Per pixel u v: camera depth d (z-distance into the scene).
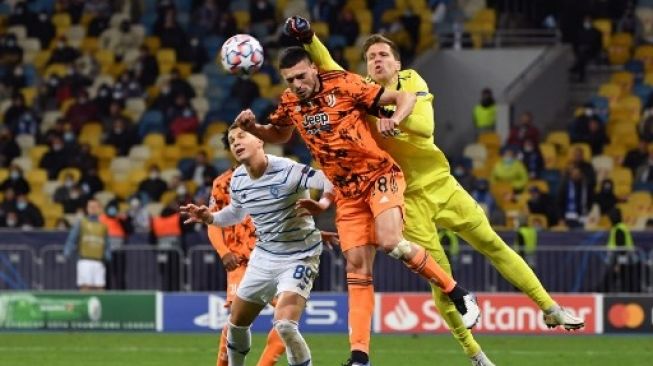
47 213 62.03
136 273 53.53
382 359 39.84
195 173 60.81
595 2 70.31
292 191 26.52
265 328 49.06
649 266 51.34
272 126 26.89
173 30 71.19
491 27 70.81
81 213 60.16
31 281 54.72
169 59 70.88
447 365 38.25
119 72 71.25
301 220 26.77
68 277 54.56
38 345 44.56
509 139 61.25
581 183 56.66
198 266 53.31
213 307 49.59
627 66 68.56
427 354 41.34
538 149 60.53
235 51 27.23
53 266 54.69
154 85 68.81
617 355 41.34
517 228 53.09
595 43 67.25
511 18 71.00
